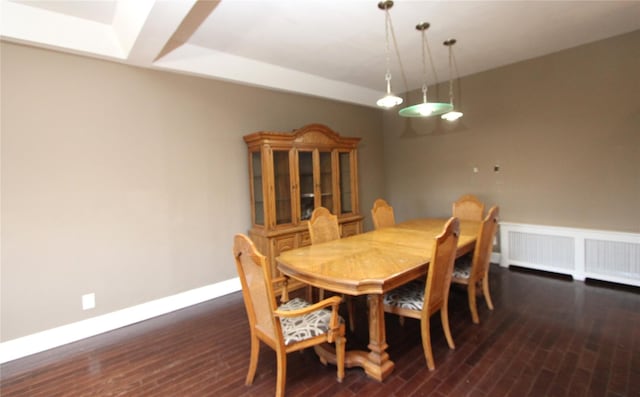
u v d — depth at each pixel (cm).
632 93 325
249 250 178
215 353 244
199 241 349
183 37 301
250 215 390
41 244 259
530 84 390
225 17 264
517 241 408
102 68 285
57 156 264
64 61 266
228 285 371
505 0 252
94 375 221
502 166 421
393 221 383
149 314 313
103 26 269
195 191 345
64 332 268
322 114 466
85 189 278
